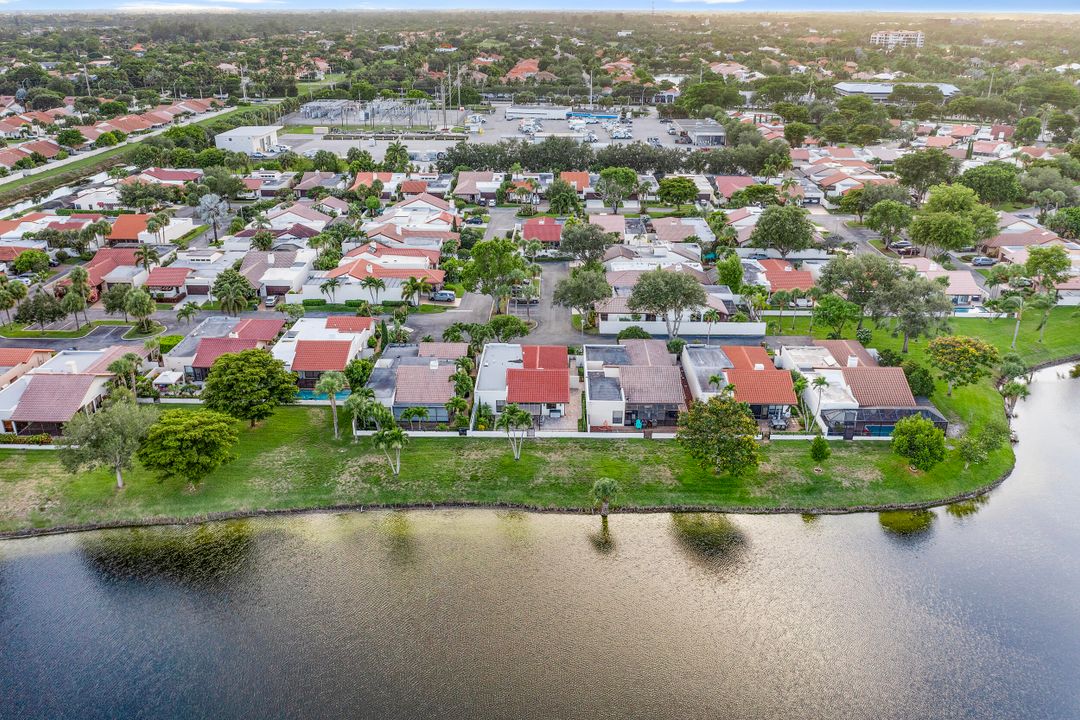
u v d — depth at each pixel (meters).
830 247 165.00
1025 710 62.75
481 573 77.12
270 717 61.41
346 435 97.88
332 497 87.94
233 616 71.31
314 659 66.69
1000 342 128.12
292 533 83.12
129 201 194.25
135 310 123.12
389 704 62.31
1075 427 106.38
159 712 61.88
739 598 74.25
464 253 164.50
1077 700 63.78
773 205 177.12
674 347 116.25
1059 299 142.38
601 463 93.38
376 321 128.75
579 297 124.69
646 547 81.25
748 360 108.75
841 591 75.31
